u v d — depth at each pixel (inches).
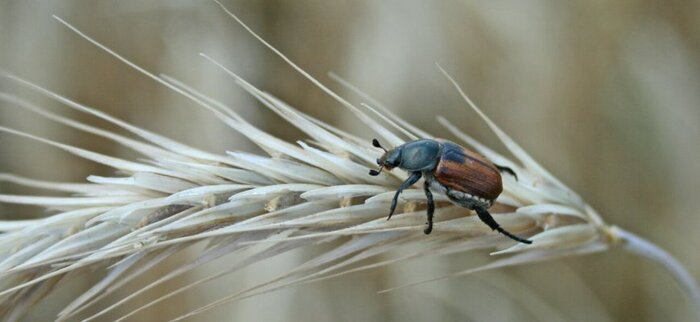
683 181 11.8
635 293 11.6
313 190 8.4
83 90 12.2
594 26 12.0
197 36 12.1
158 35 12.2
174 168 8.4
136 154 12.0
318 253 11.5
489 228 8.7
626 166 11.9
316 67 12.2
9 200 8.3
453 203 8.7
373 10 12.1
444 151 8.7
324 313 11.3
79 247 8.3
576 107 11.9
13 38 12.3
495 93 12.0
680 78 12.0
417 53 11.9
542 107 11.9
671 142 11.9
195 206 8.4
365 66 11.9
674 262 9.2
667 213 11.8
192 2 12.2
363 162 8.6
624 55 12.1
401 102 11.8
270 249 8.5
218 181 8.4
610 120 12.0
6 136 12.0
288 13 12.4
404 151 8.6
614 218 11.9
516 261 9.0
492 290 11.5
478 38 12.0
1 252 8.4
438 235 8.7
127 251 8.2
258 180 8.5
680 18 12.3
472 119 12.1
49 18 12.2
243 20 12.4
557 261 11.6
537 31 11.9
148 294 11.4
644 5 12.3
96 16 12.3
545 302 11.5
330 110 12.2
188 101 11.8
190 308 11.3
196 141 11.7
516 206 8.9
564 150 11.9
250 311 11.2
